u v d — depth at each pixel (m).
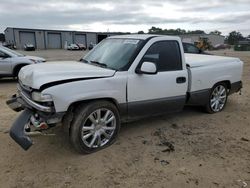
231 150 4.30
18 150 4.19
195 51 12.29
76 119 3.89
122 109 4.34
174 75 4.84
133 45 4.61
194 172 3.65
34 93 3.73
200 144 4.49
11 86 9.70
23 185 3.34
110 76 4.12
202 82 5.46
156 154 4.12
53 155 4.05
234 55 32.12
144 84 4.46
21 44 69.25
